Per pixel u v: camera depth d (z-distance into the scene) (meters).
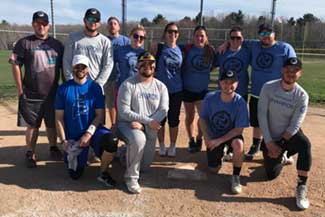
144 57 4.47
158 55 5.16
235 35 5.28
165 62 5.15
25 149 5.66
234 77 4.45
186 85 5.48
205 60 5.33
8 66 18.78
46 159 5.24
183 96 5.54
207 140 4.62
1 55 25.12
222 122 4.62
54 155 5.32
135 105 4.54
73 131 4.61
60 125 4.59
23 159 5.23
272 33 5.11
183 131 6.82
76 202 4.01
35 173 4.74
